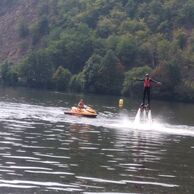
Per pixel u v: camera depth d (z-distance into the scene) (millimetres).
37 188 18531
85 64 141250
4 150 26391
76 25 166000
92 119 52875
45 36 170875
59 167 22672
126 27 158000
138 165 24875
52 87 136125
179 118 64125
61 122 46844
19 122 44000
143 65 139875
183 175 23078
